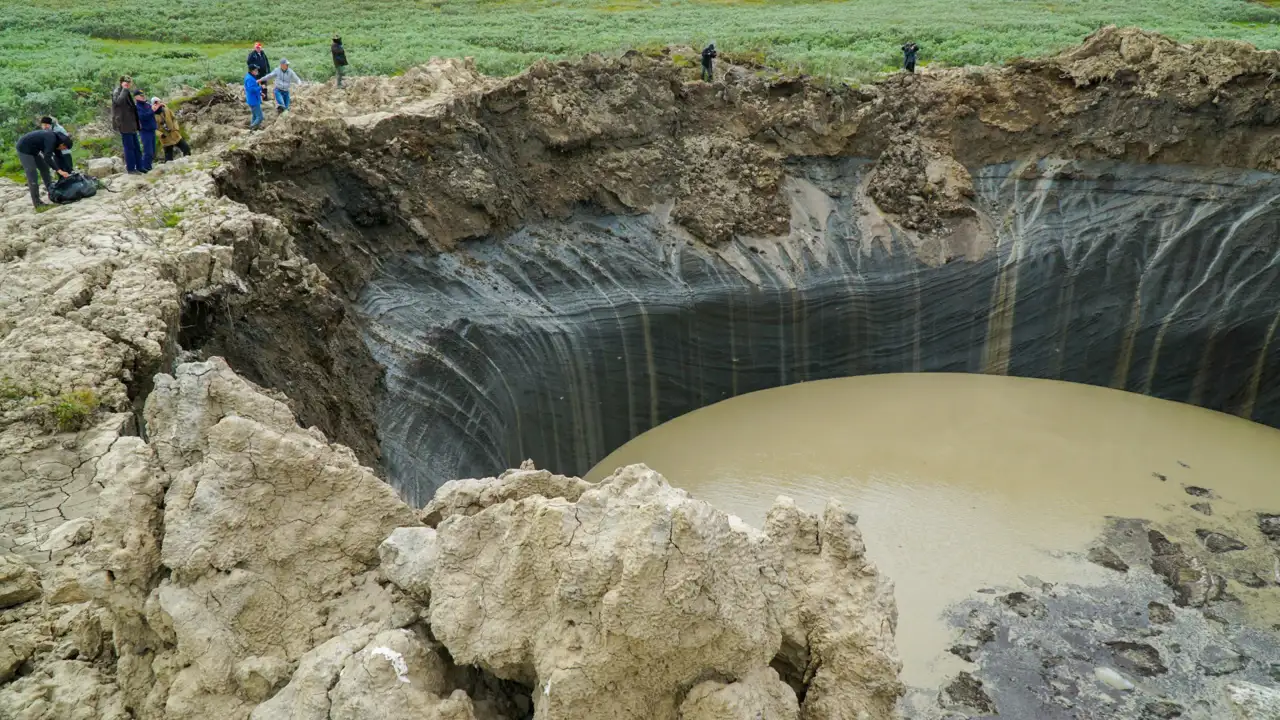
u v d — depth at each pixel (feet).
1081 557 51.65
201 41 115.03
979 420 68.39
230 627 16.72
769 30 124.26
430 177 64.49
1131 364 73.05
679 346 70.49
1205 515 55.93
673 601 14.01
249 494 17.56
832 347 75.31
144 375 32.35
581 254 70.85
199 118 67.21
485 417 56.85
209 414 19.04
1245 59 76.07
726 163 79.05
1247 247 71.41
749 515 56.34
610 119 76.79
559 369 63.98
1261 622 46.44
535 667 15.44
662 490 15.67
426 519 19.74
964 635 45.42
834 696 16.15
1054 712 40.60
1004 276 75.51
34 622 21.20
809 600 16.81
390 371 52.44
